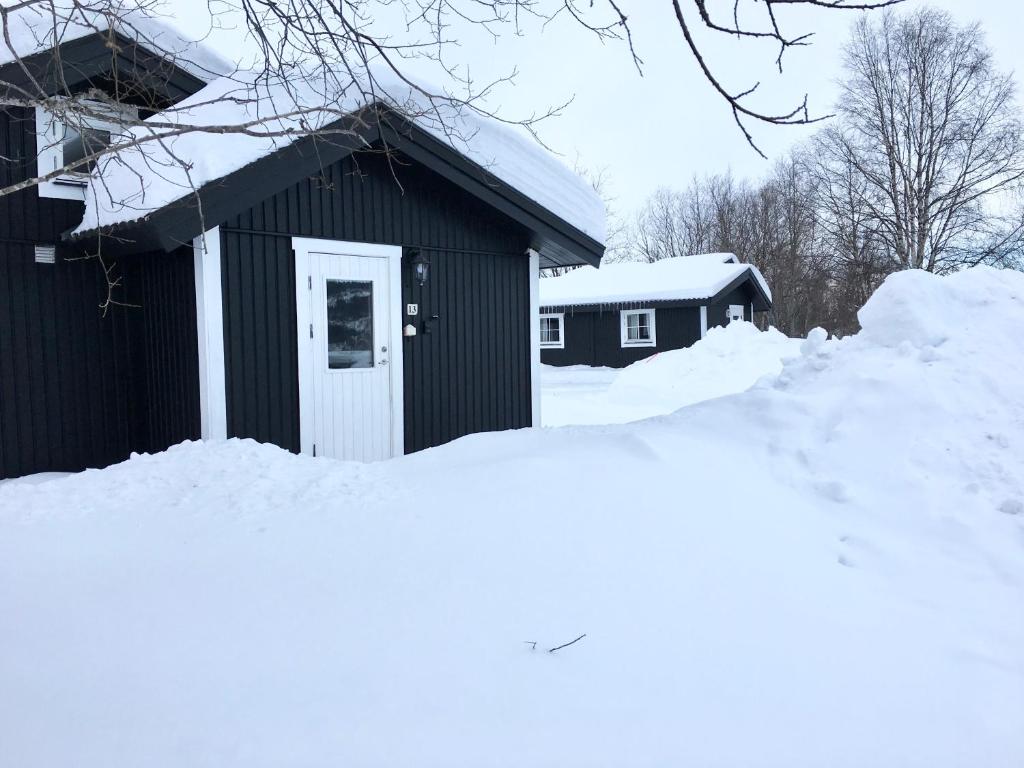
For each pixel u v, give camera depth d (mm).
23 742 2053
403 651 2578
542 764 2021
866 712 2385
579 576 3207
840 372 5473
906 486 4297
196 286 6328
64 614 2867
